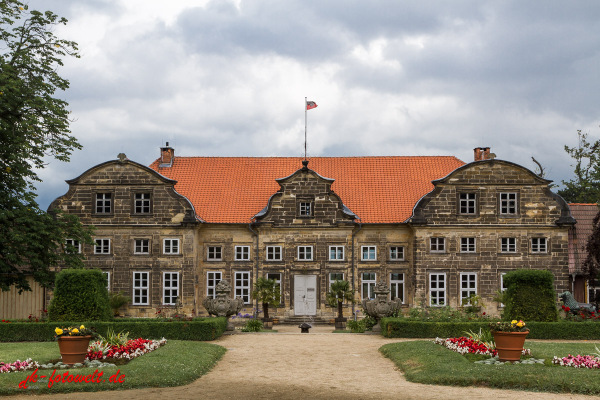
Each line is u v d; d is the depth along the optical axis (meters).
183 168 57.75
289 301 51.81
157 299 50.97
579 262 51.50
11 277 41.59
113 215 51.50
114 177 51.75
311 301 51.81
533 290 35.62
